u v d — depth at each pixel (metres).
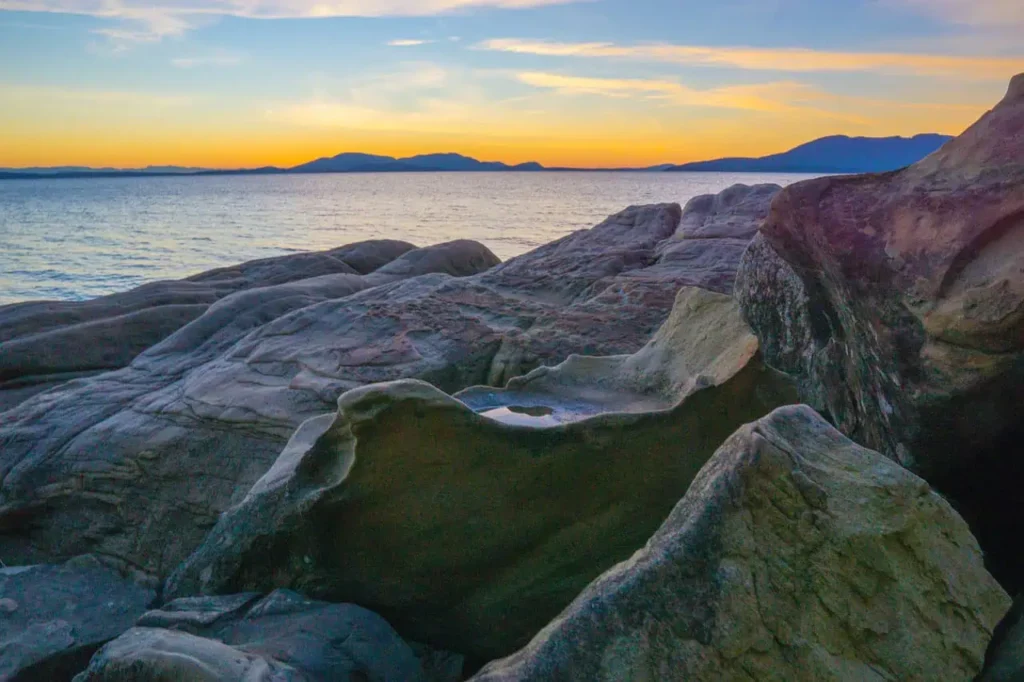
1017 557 3.42
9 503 5.66
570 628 2.46
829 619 2.41
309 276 11.98
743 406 3.77
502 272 8.78
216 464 5.42
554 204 99.50
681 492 3.67
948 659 2.40
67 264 35.41
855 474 2.62
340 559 3.59
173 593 3.97
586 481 3.56
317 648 3.14
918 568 2.48
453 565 3.57
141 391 6.35
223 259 37.66
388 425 3.27
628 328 6.37
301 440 4.21
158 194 165.12
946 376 3.29
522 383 4.40
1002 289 3.07
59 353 8.09
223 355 6.52
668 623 2.40
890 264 3.47
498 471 3.46
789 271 5.20
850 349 4.15
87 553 5.53
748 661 2.35
